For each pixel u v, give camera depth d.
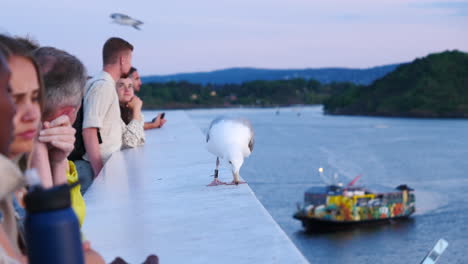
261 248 2.92
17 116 1.82
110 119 6.37
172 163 6.11
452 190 77.12
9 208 1.67
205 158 6.40
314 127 192.88
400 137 152.75
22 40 3.22
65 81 3.04
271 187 79.94
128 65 6.35
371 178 86.75
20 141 1.85
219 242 3.09
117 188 4.82
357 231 63.19
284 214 67.38
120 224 3.61
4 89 1.38
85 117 5.74
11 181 1.46
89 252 2.10
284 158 107.38
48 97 3.00
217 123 4.69
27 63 1.87
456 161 102.62
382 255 52.69
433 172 91.88
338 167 96.75
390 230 61.66
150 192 4.57
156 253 2.97
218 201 4.12
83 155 5.93
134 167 5.84
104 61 6.27
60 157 3.03
